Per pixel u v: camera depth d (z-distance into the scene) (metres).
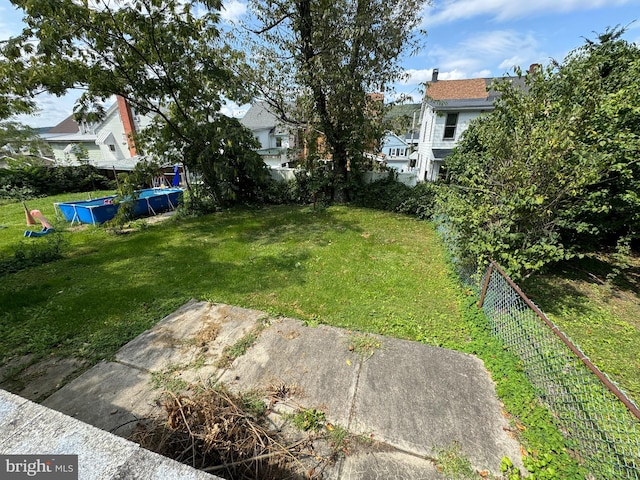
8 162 15.42
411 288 4.26
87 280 4.54
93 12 6.13
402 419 2.15
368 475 1.79
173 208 10.42
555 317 3.70
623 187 3.71
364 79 8.23
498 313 3.18
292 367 2.66
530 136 3.39
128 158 20.02
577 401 2.14
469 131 7.60
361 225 7.66
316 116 9.02
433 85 17.50
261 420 2.12
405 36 7.81
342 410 2.22
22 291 4.16
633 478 1.67
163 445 1.75
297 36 8.12
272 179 11.12
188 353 2.85
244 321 3.39
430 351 2.89
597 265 5.10
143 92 7.57
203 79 8.01
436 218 7.28
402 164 26.83
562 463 1.81
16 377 2.58
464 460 1.87
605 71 4.68
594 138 3.40
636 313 3.80
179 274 4.75
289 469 1.79
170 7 6.64
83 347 2.95
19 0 5.66
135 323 3.37
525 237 3.44
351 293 4.09
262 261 5.28
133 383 2.48
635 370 2.82
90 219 8.10
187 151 8.70
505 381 2.45
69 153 19.83
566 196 3.48
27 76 6.17
